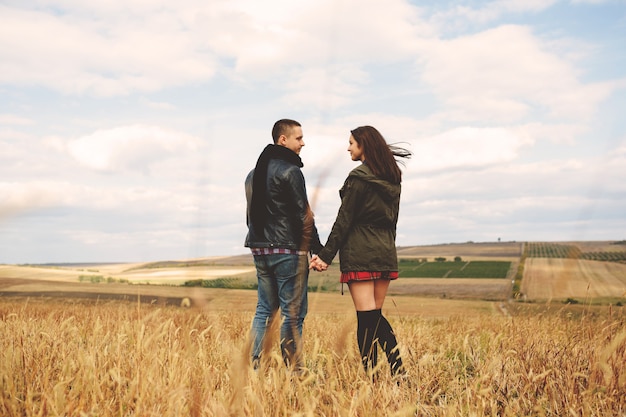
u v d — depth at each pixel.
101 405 2.56
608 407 2.83
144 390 2.51
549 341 4.65
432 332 6.19
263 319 4.40
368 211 4.17
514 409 2.89
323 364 3.98
